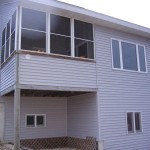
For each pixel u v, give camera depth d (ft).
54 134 40.70
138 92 41.19
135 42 42.75
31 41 31.24
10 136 37.65
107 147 35.14
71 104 41.14
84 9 34.19
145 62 43.75
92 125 35.83
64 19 34.04
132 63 41.50
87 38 36.22
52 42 32.73
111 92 37.22
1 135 37.06
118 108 37.73
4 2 38.47
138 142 39.58
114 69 38.29
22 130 38.22
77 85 33.40
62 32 33.58
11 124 38.06
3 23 39.50
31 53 30.01
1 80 37.37
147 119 41.81
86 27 36.45
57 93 36.70
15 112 28.12
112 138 36.01
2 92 36.22
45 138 39.81
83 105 37.96
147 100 42.39
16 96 28.32
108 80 37.17
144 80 42.65
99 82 35.96
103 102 35.96
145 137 40.83
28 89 29.91
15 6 31.58
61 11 32.86
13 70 29.91
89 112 36.60
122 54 40.16
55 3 31.48
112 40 39.27
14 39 31.19
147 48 44.75
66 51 33.63
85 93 37.45
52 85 31.07
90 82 34.91
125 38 41.29
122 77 39.24
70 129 40.78
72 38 34.12
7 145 34.47
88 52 35.94
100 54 37.06
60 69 32.09
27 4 30.19
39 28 31.68
